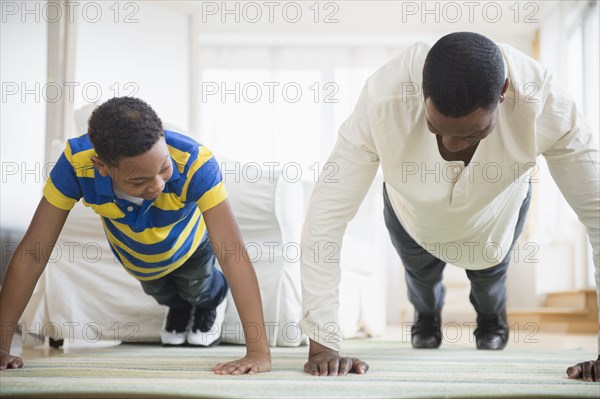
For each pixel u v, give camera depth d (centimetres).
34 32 337
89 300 259
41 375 141
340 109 602
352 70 605
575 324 454
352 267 309
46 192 158
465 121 124
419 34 592
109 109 140
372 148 149
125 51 384
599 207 148
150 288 213
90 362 173
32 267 158
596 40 475
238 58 603
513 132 143
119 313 259
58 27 348
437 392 117
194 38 410
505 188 150
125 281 258
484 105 123
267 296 252
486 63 123
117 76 380
